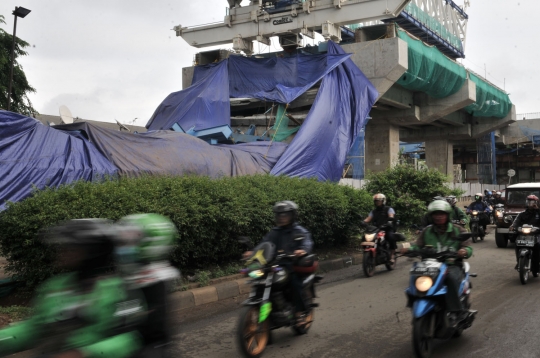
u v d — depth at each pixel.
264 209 9.92
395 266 11.67
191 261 9.14
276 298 5.23
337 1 26.08
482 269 10.93
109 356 2.59
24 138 12.77
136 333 2.79
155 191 8.66
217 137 21.05
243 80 27.52
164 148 15.49
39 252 7.09
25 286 7.70
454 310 5.04
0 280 7.69
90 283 2.74
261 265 5.15
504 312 6.96
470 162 61.53
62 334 2.62
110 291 2.73
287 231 5.68
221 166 16.59
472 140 55.53
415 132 47.84
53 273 7.07
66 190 7.91
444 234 5.58
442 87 32.81
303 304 5.53
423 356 4.87
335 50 25.66
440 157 47.97
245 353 4.86
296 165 19.39
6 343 2.66
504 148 61.09
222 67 25.31
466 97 34.22
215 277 8.91
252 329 4.96
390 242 10.79
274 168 18.66
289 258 5.42
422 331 4.88
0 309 6.56
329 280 9.88
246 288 8.74
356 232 13.34
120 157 14.27
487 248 14.99
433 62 30.55
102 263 2.80
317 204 11.41
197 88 24.84
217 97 23.84
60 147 13.29
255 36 28.70
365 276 10.19
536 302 7.57
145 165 14.49
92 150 13.85
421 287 4.88
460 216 11.95
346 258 11.92
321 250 12.43
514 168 61.41
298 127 23.08
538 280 9.47
